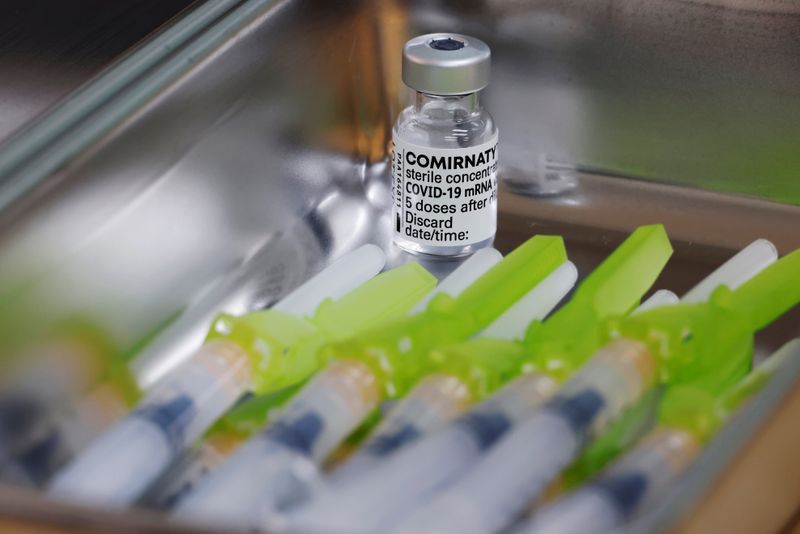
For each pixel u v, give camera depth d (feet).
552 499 0.93
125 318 1.03
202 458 0.97
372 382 0.97
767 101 1.16
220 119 1.09
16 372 0.97
